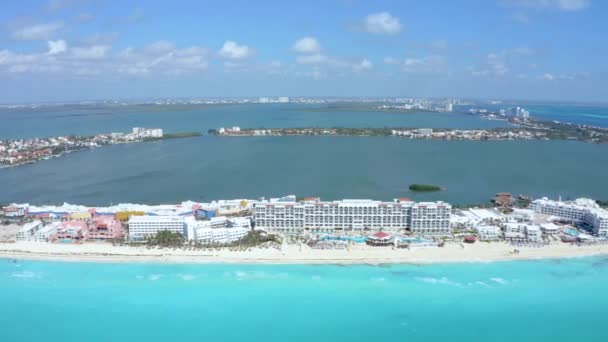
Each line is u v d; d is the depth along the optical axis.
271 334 174.88
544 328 178.50
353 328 178.62
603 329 177.88
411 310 190.75
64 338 174.50
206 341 171.25
